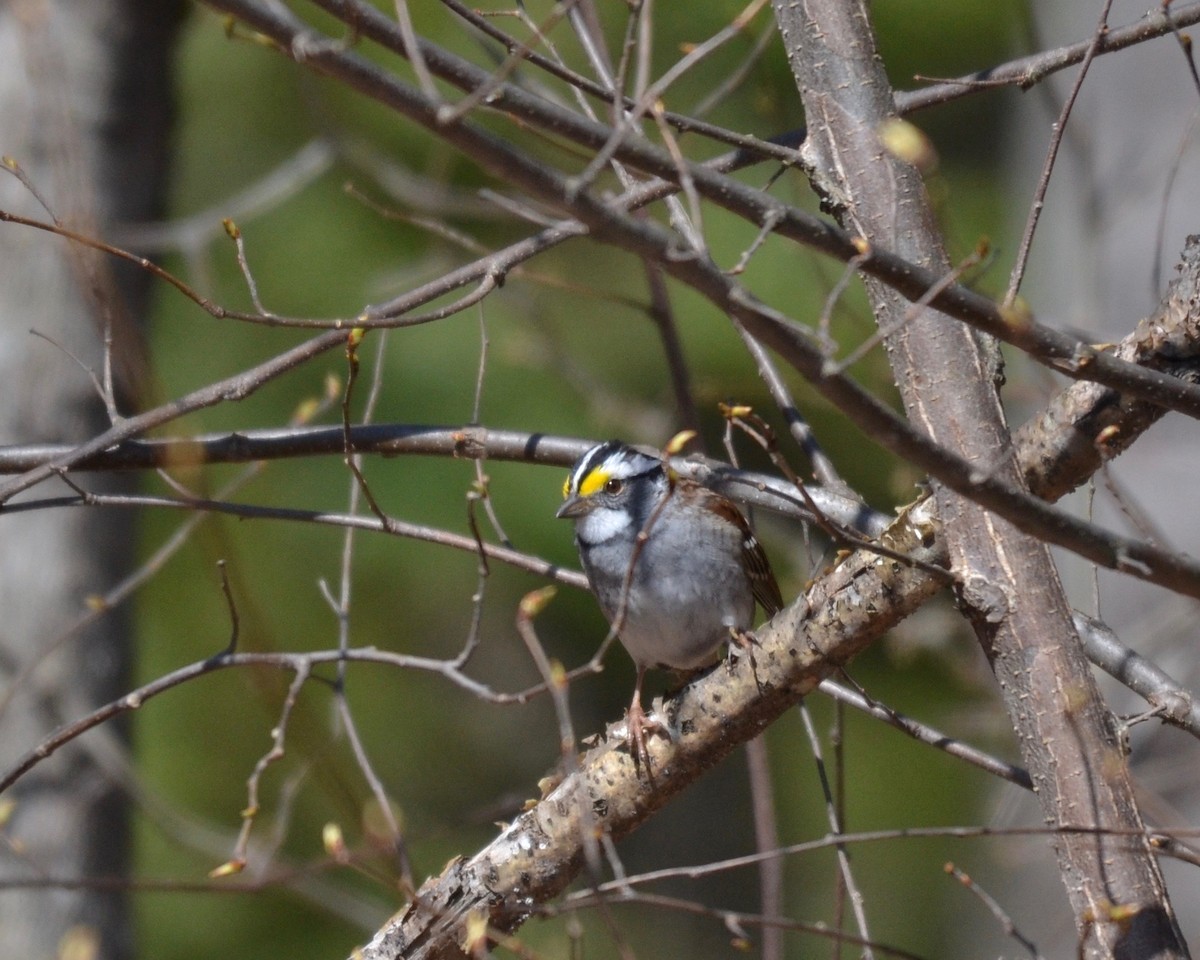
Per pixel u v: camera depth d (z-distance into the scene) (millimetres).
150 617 16938
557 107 5102
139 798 10898
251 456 7477
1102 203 11773
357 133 16156
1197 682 11438
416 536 7141
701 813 19531
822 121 6648
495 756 18719
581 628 18688
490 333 16312
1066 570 11469
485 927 5527
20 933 11477
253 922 16562
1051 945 12898
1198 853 6020
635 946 18609
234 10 4637
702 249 4699
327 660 6914
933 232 6438
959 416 6066
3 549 11969
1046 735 5719
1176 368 5781
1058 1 13391
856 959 17359
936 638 11727
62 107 9758
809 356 4566
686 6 16234
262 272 17000
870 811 18469
